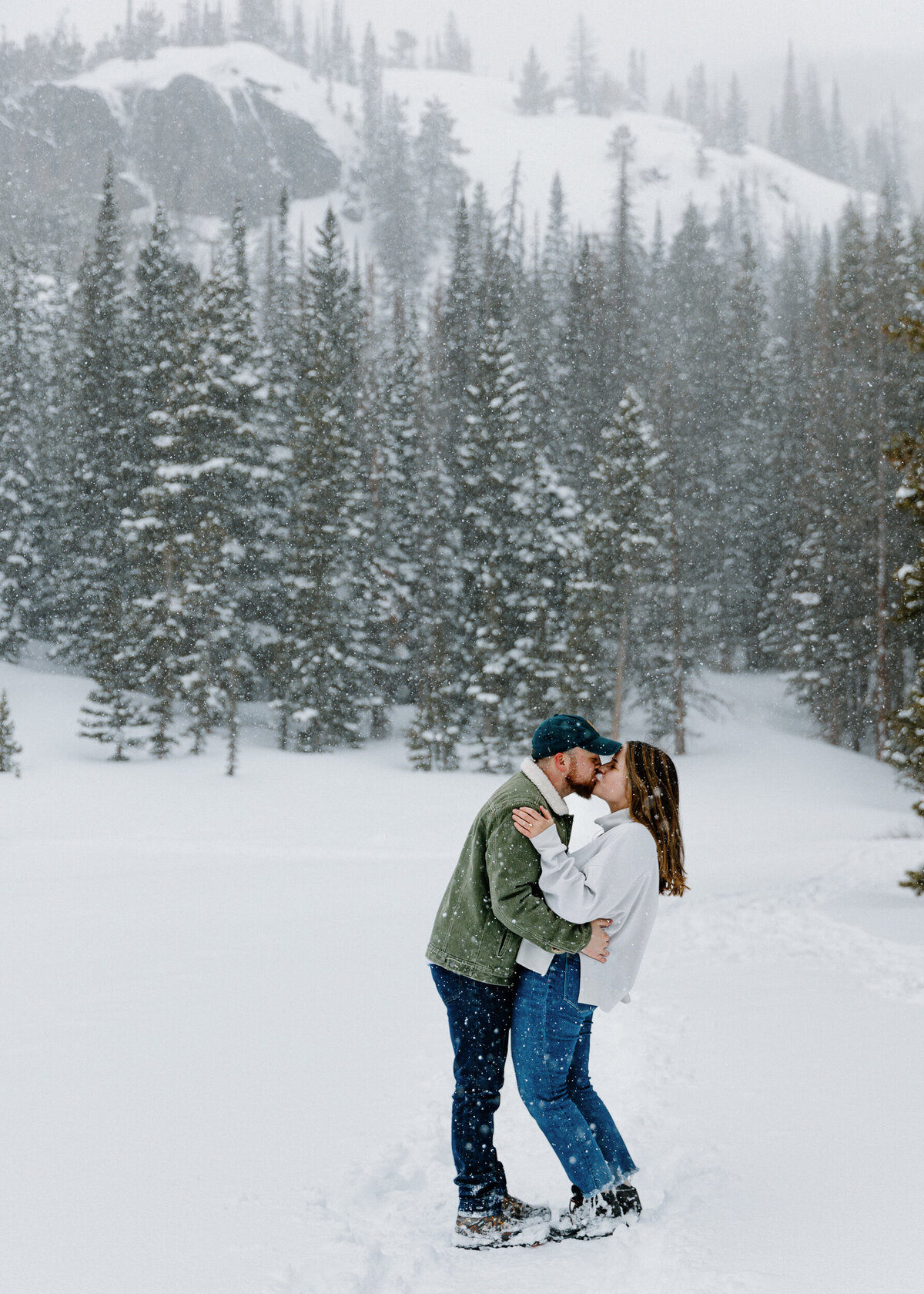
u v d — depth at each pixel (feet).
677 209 551.18
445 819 107.86
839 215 561.02
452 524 169.48
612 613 146.20
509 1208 9.69
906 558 142.72
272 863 69.77
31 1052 17.08
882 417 140.46
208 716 143.74
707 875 55.36
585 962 9.61
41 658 171.22
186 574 141.18
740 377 208.03
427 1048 17.12
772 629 178.09
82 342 175.11
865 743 163.73
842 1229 8.86
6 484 166.20
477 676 147.84
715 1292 7.70
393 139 493.36
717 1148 11.34
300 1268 8.48
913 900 39.55
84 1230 9.34
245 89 531.91
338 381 173.37
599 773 10.32
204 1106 13.70
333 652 146.30
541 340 206.39
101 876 62.54
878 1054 15.47
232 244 183.73
